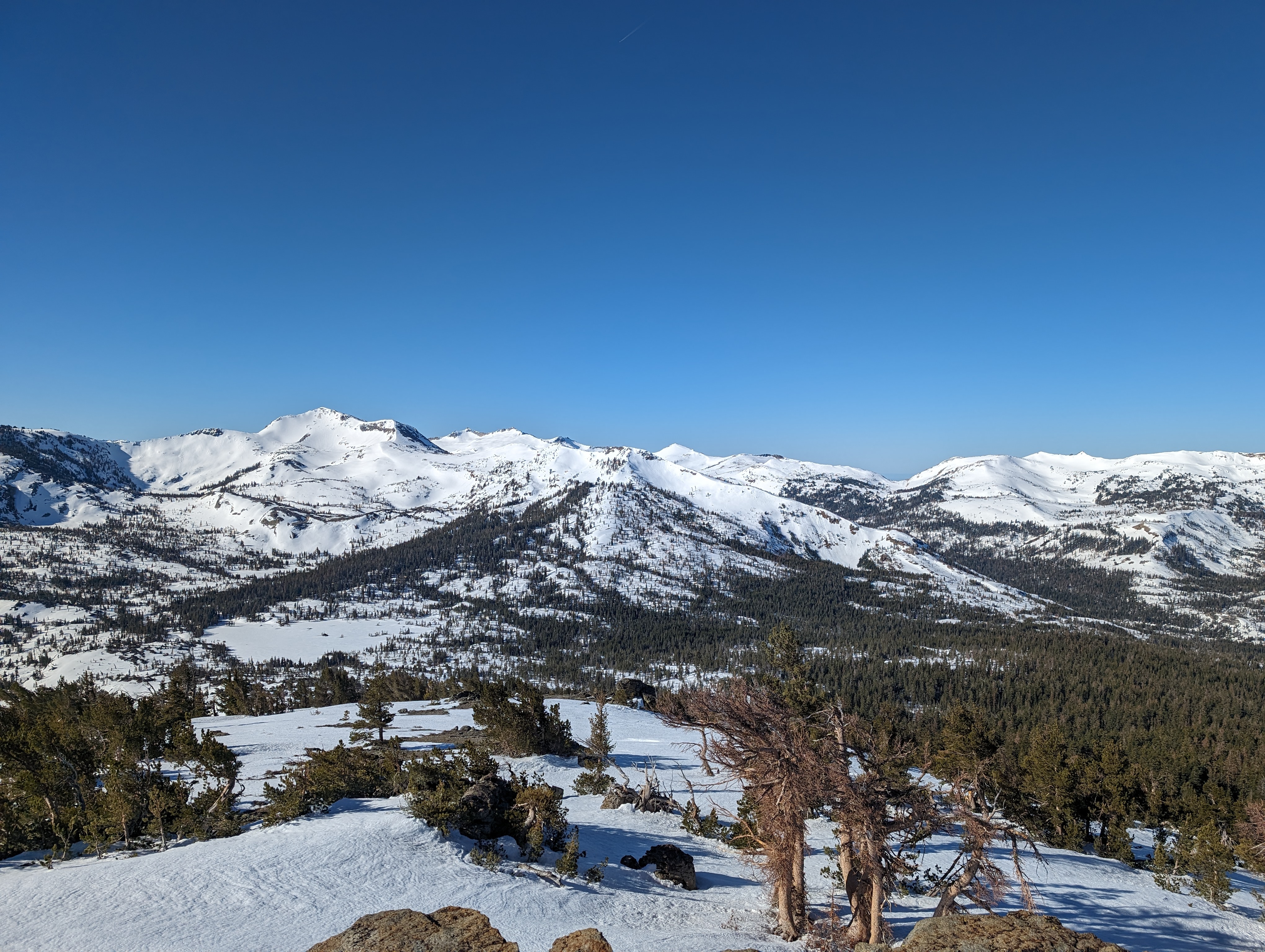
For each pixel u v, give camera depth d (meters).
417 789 32.91
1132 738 110.50
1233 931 32.69
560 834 33.16
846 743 23.70
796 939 23.22
